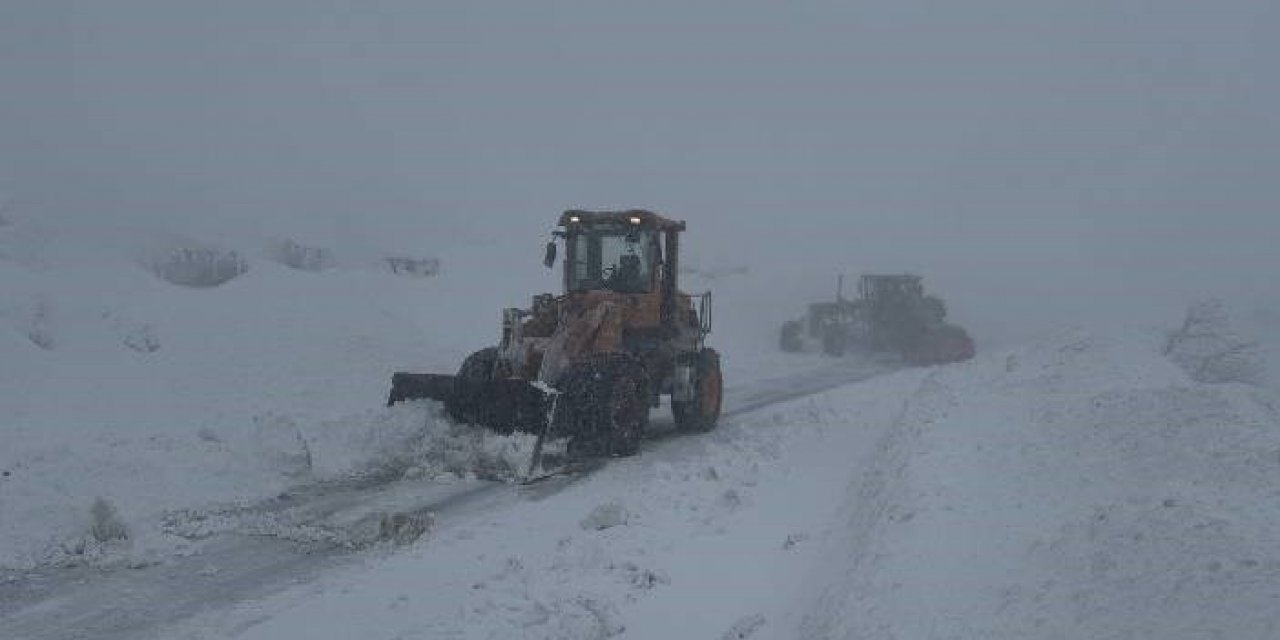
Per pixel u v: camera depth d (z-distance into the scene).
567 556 7.81
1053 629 4.93
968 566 6.04
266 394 16.20
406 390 12.41
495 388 11.79
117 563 8.13
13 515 8.53
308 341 18.50
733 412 17.84
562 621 6.46
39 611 7.12
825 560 7.64
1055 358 14.12
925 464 8.52
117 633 6.74
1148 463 7.49
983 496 7.47
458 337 22.00
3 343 15.48
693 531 8.75
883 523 7.27
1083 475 7.56
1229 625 4.40
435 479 11.12
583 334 12.62
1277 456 6.89
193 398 15.49
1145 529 5.62
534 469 11.29
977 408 11.34
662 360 13.97
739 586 7.34
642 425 12.69
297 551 8.48
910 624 5.36
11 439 12.42
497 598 6.88
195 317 18.42
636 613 6.81
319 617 6.92
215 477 10.32
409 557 8.25
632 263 14.27
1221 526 5.37
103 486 9.44
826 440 13.48
